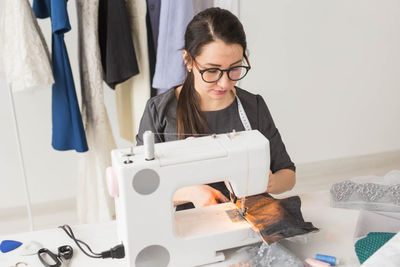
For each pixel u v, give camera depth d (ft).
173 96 4.42
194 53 3.59
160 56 5.37
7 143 7.77
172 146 3.09
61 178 8.38
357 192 3.80
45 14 5.46
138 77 5.91
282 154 4.53
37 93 7.56
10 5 4.99
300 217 3.41
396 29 9.71
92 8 5.31
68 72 5.42
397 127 10.84
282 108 9.61
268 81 9.23
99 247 3.33
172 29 5.22
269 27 8.73
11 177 8.04
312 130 10.06
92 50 5.49
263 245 3.16
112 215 6.69
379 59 9.90
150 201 2.89
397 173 4.03
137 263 3.02
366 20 9.38
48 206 8.46
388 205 3.67
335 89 9.85
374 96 10.28
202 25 3.51
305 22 8.94
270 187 4.06
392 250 2.68
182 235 3.11
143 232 2.95
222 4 5.77
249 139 3.19
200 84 3.82
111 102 7.89
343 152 10.59
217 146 3.09
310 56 9.30
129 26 5.60
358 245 3.12
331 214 3.72
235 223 3.27
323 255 3.09
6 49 5.12
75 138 5.72
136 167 2.79
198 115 4.24
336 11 9.06
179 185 2.94
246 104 4.45
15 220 8.16
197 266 3.17
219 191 3.97
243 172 3.10
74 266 3.10
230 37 3.43
